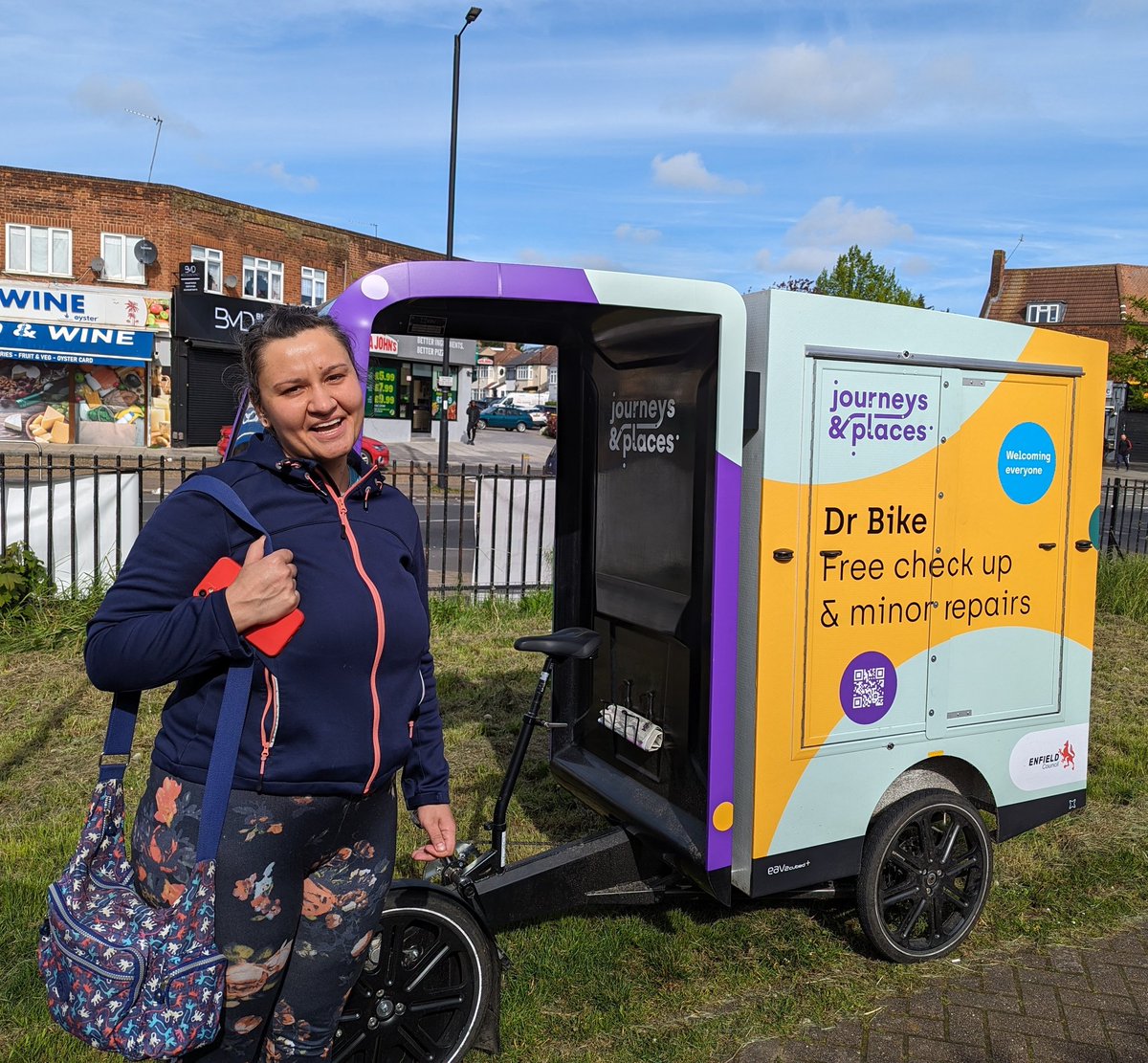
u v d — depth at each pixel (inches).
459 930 103.8
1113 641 313.1
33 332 996.6
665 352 126.0
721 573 117.0
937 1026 119.3
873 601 126.5
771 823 122.0
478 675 253.0
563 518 151.0
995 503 135.3
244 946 70.6
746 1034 116.8
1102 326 1822.1
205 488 70.5
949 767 141.3
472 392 1466.5
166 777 70.6
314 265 1229.1
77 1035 66.6
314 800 70.8
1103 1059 113.6
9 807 169.9
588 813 173.9
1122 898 150.4
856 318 121.2
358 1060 103.0
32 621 266.7
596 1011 120.1
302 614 69.0
